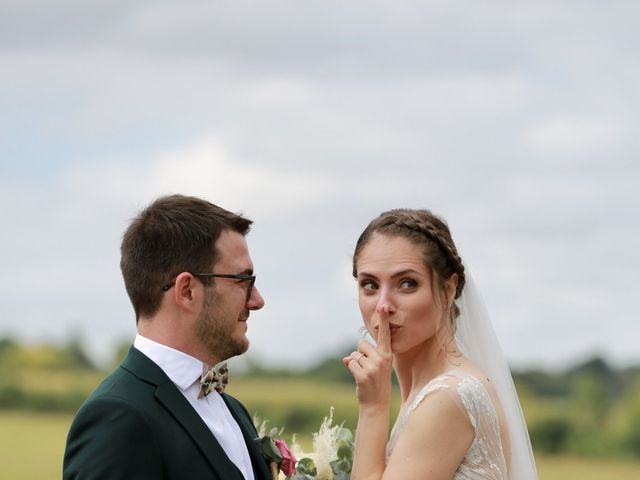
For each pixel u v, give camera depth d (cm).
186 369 390
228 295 392
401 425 386
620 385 3319
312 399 2267
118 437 366
